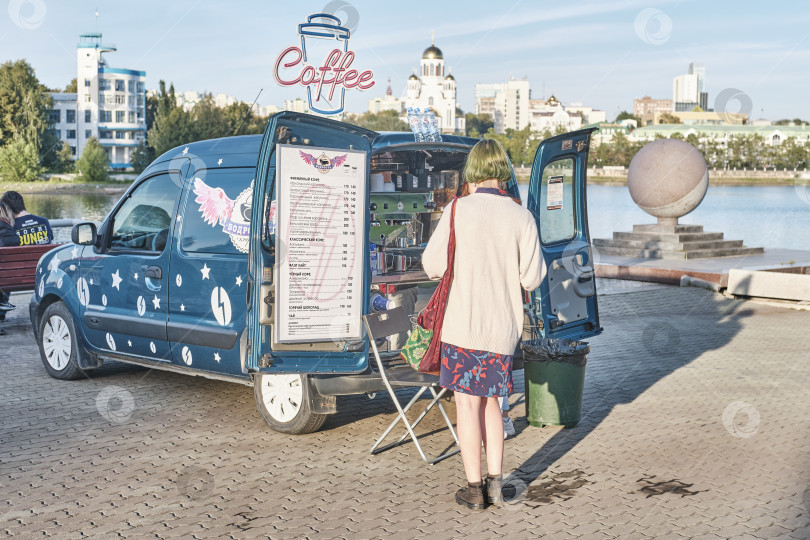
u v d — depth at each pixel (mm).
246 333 5348
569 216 7031
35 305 7789
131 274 6840
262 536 4133
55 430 5992
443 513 4438
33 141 105938
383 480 4961
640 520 4332
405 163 7336
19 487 4828
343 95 8773
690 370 8078
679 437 5836
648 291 14344
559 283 6738
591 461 5316
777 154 160750
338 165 5297
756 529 4207
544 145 6492
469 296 4328
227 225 6129
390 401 6926
